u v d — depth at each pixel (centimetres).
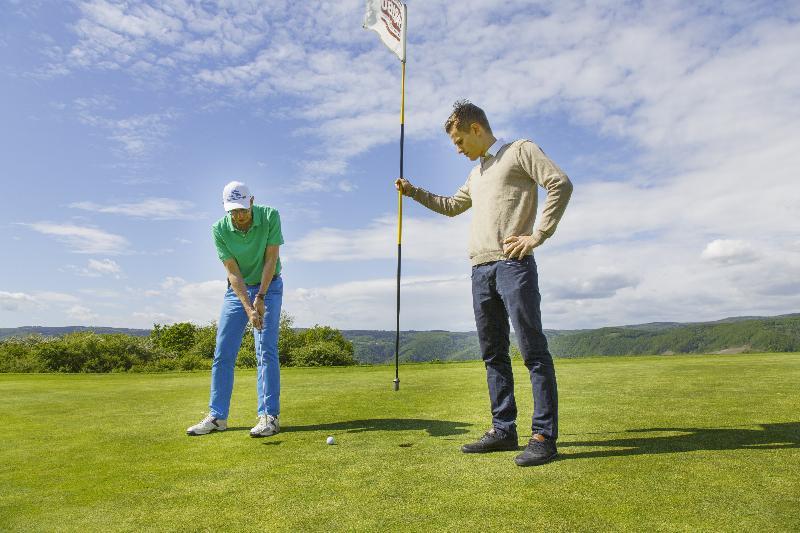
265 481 229
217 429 358
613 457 241
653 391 452
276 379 359
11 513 201
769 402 374
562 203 259
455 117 286
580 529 162
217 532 174
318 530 172
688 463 225
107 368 2712
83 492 225
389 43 527
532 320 261
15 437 342
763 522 162
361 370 976
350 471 239
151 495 217
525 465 237
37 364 2572
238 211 367
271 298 387
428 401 451
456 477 223
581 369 725
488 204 284
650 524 163
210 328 4447
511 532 162
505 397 277
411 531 167
